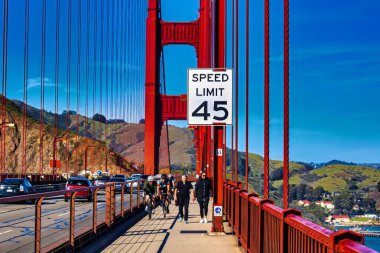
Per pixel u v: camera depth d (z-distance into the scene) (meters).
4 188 29.27
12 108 126.31
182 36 82.19
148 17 84.12
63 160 111.56
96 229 13.26
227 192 20.14
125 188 21.38
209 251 12.73
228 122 15.04
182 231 17.58
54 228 11.37
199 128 64.56
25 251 9.48
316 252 5.17
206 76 15.11
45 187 37.16
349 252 4.04
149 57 83.31
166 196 24.69
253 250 10.52
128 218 20.17
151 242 14.44
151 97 82.56
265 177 9.72
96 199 13.38
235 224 15.02
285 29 7.82
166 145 107.69
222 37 17.42
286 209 6.89
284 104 7.66
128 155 122.00
